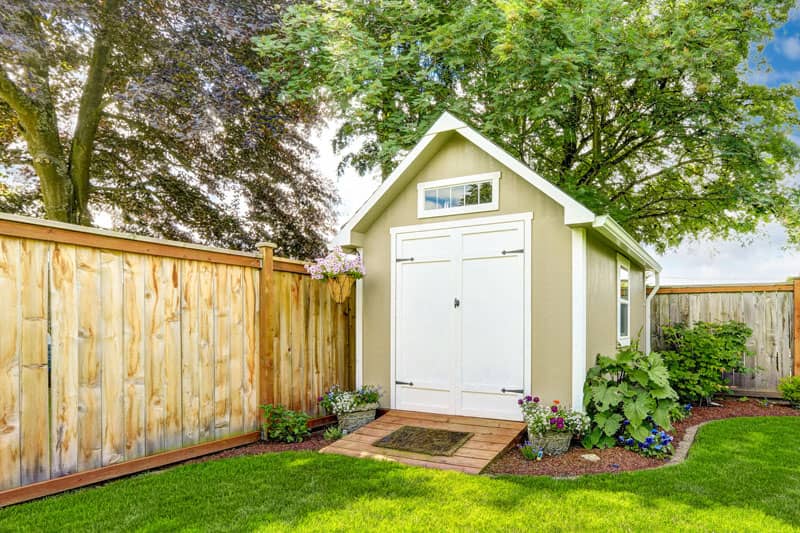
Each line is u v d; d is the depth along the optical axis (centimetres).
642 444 464
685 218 1139
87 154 862
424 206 622
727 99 914
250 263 523
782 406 731
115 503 334
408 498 344
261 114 935
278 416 525
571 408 507
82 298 375
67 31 783
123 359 401
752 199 905
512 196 562
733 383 819
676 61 730
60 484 352
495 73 847
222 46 855
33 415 342
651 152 1069
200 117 833
